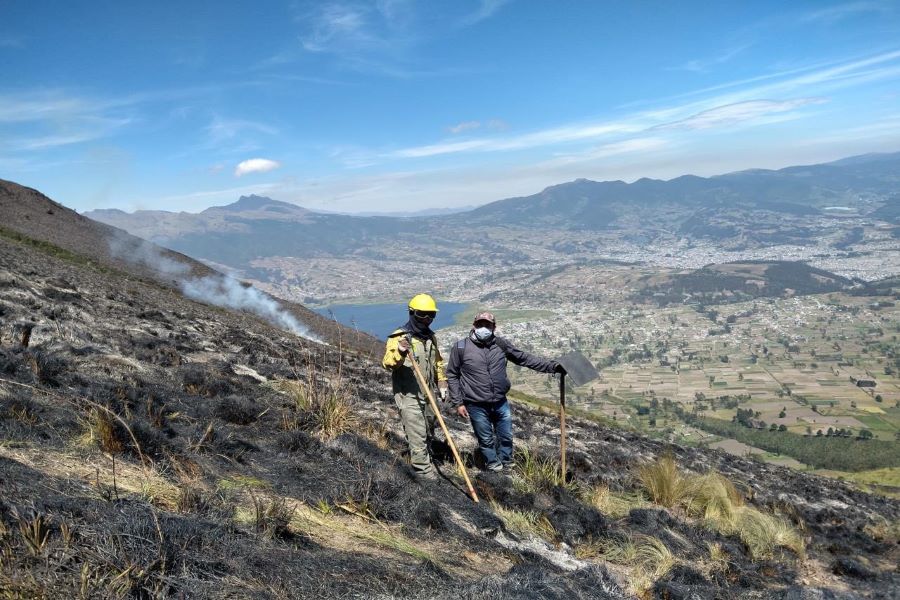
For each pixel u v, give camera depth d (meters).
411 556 3.76
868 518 10.43
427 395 5.71
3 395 4.55
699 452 15.48
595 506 6.66
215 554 2.82
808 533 8.09
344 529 3.95
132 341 8.84
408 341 5.84
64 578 2.26
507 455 7.18
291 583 2.81
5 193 48.88
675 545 5.84
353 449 5.68
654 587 4.46
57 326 7.95
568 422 14.65
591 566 4.14
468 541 4.45
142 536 2.67
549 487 6.47
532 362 7.02
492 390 6.92
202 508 3.47
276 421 6.12
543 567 4.20
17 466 3.29
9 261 14.78
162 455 4.22
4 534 2.43
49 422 4.25
